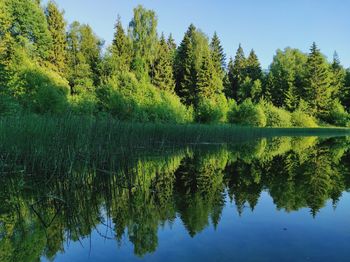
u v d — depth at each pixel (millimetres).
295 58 59406
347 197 5195
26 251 3285
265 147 14984
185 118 27000
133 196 5371
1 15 21359
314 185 6199
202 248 3266
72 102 16094
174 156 10625
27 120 7168
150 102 23234
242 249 3225
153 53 38844
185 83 41906
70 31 37281
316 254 3090
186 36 45531
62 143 6418
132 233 3738
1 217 4332
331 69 55969
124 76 23609
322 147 15289
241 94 51750
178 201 5066
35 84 16172
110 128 7328
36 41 27406
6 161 6852
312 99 49031
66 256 3170
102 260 3064
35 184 5969
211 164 9094
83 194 5449
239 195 5441
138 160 9289
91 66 36406
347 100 53875
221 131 17359
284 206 4699
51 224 4066
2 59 16328
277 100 50469
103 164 7297
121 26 38500
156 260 3018
